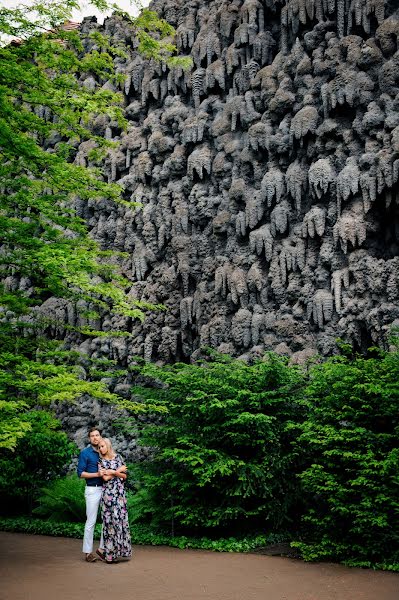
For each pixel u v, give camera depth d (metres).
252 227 16.75
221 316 17.12
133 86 21.56
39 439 14.12
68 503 13.08
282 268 15.89
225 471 10.37
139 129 20.84
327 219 15.33
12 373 9.70
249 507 11.03
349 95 15.02
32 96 9.59
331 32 16.05
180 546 10.24
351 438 9.00
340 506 8.87
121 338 19.47
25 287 22.48
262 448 10.70
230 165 17.88
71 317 20.77
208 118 18.77
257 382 11.43
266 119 16.95
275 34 17.95
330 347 14.68
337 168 15.32
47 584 7.57
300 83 16.41
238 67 18.25
